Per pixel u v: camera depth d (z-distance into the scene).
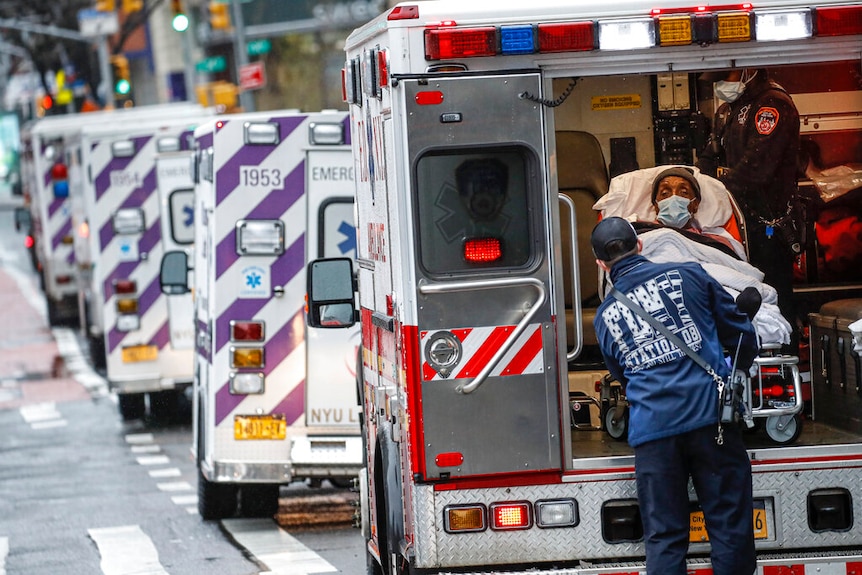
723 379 15.89
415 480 16.08
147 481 34.22
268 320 27.28
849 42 16.80
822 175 19.98
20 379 54.94
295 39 91.12
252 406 27.25
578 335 16.56
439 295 16.02
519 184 16.17
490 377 16.11
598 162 20.00
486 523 16.19
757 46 16.69
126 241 40.38
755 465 16.45
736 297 17.05
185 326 40.72
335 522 28.62
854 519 16.53
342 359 27.33
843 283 19.81
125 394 43.19
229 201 27.25
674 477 15.88
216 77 102.12
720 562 15.93
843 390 17.84
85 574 24.39
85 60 105.88
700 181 18.20
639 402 15.99
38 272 84.19
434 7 16.14
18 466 37.22
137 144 40.38
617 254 16.38
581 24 16.02
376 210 18.28
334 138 27.42
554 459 16.20
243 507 29.06
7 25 97.88
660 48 16.48
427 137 15.93
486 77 15.96
